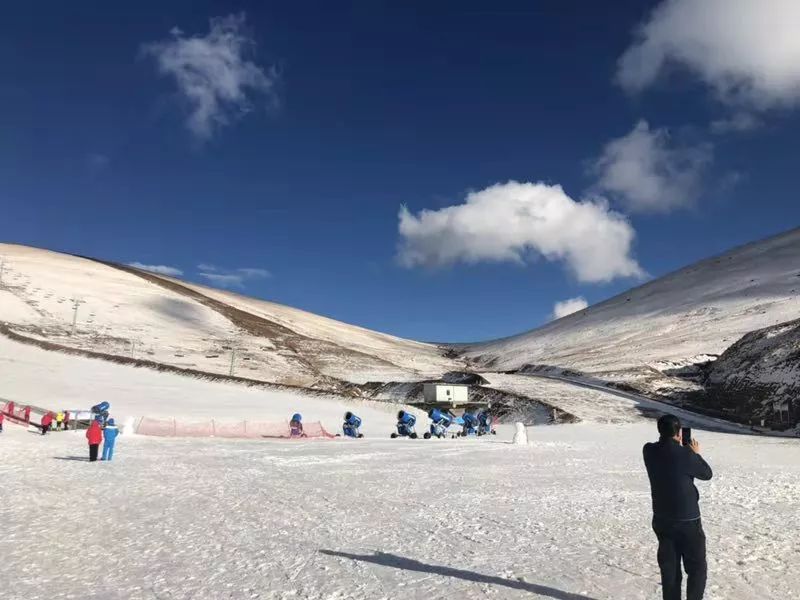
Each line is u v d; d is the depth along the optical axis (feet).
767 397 219.41
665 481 18.28
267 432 132.36
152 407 168.25
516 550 27.84
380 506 40.04
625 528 33.09
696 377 313.32
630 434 145.48
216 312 432.25
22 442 86.33
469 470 62.80
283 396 204.64
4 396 168.55
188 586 22.27
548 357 476.13
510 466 67.36
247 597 21.02
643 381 292.81
